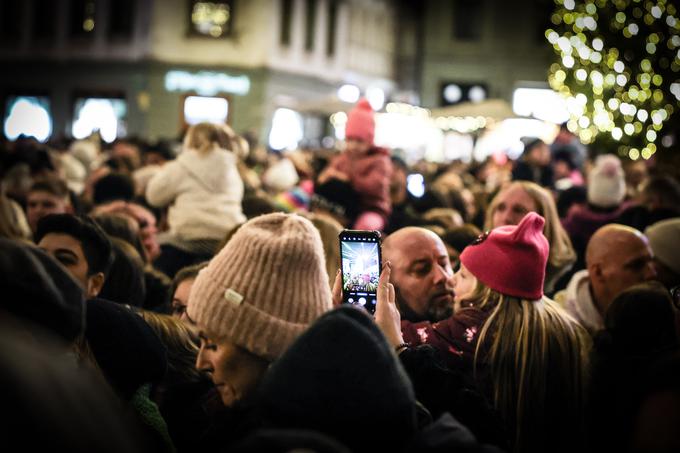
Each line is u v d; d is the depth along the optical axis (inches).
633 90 914.7
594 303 271.4
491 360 190.2
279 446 94.0
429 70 2431.1
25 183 450.0
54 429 75.1
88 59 2007.9
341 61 2201.0
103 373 152.9
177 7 1939.0
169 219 360.2
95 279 213.3
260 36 1918.1
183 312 233.3
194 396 183.6
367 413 112.1
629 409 100.3
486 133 1674.5
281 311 147.0
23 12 2081.7
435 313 210.4
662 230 298.5
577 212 418.0
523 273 194.4
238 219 354.6
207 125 355.3
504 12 2399.1
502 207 287.6
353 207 358.9
